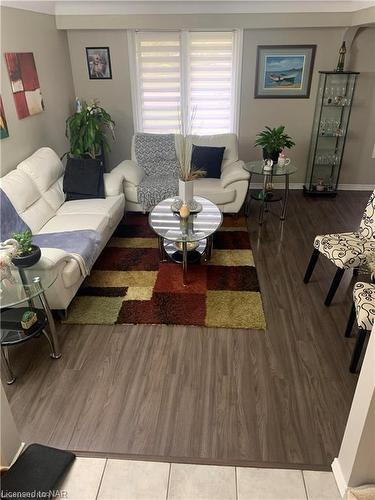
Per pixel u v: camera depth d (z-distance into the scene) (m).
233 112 4.92
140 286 3.11
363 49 4.47
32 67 3.85
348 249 2.68
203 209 3.47
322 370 2.29
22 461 1.77
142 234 4.00
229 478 1.71
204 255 3.47
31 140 3.87
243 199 4.18
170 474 1.74
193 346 2.48
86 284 3.15
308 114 4.89
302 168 5.18
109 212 3.58
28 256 2.35
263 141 4.18
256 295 2.98
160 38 4.57
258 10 4.25
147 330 2.62
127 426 1.96
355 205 4.70
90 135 4.33
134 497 1.65
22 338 2.21
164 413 2.03
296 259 3.51
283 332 2.60
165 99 4.90
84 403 2.09
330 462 1.78
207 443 1.87
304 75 4.68
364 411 1.47
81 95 4.96
